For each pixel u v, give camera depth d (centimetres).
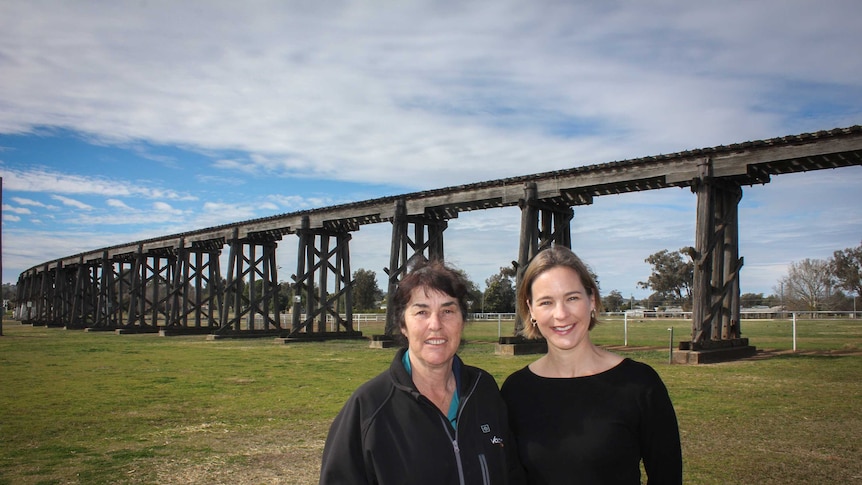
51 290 4888
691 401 812
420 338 241
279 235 2694
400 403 230
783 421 693
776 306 7450
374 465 220
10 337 2789
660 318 4634
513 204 1711
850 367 1173
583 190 1620
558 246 263
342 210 2236
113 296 3912
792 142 1248
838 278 6875
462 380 246
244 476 519
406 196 2003
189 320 4700
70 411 821
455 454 225
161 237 3312
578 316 246
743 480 488
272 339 2509
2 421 757
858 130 1159
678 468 237
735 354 1388
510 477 237
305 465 550
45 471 536
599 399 234
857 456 552
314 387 1027
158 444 634
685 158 1401
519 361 1360
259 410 820
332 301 2388
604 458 226
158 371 1291
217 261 3200
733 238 1466
